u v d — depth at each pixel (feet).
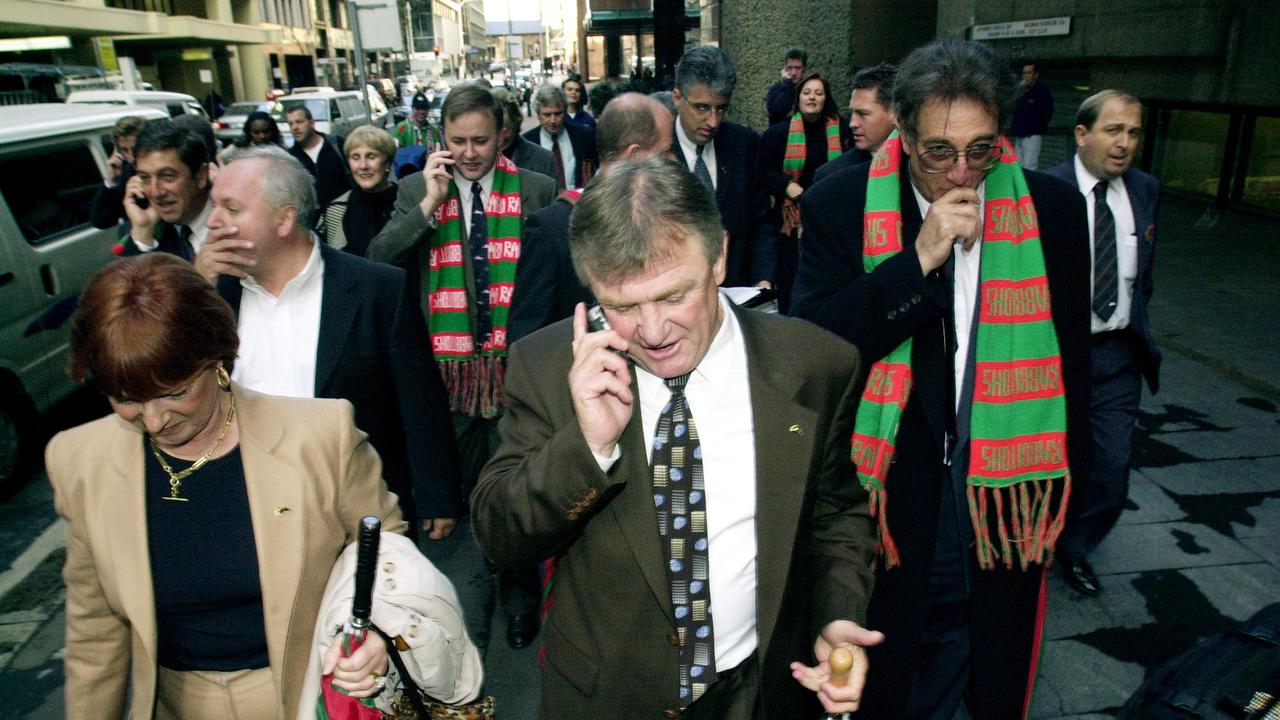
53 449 5.00
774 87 25.29
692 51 11.59
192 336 4.46
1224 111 31.14
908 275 5.90
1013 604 6.56
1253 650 5.87
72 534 5.01
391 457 7.61
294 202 6.81
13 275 15.33
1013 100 5.82
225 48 122.93
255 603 5.03
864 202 6.59
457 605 5.17
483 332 11.19
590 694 4.73
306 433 5.13
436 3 224.74
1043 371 6.28
